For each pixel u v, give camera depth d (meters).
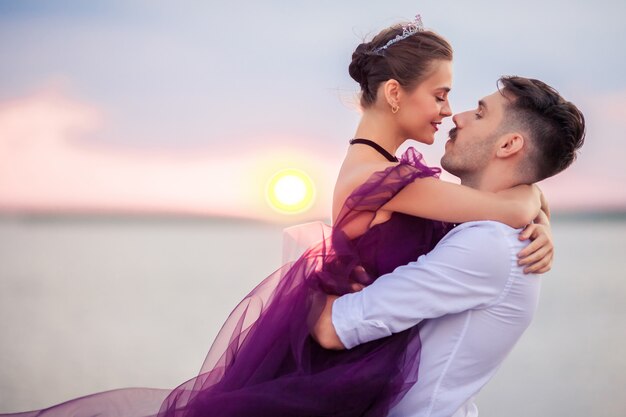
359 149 2.21
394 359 1.97
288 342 1.99
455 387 2.04
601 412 5.56
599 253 20.73
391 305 1.94
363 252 2.06
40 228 42.06
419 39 2.21
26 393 6.06
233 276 16.31
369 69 2.25
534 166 2.12
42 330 9.30
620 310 10.65
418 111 2.20
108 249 25.94
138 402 2.09
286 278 2.07
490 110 2.17
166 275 16.52
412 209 2.06
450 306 1.96
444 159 2.24
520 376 6.82
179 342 8.61
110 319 10.32
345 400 1.90
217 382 2.02
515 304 2.01
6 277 15.70
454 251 1.97
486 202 2.03
